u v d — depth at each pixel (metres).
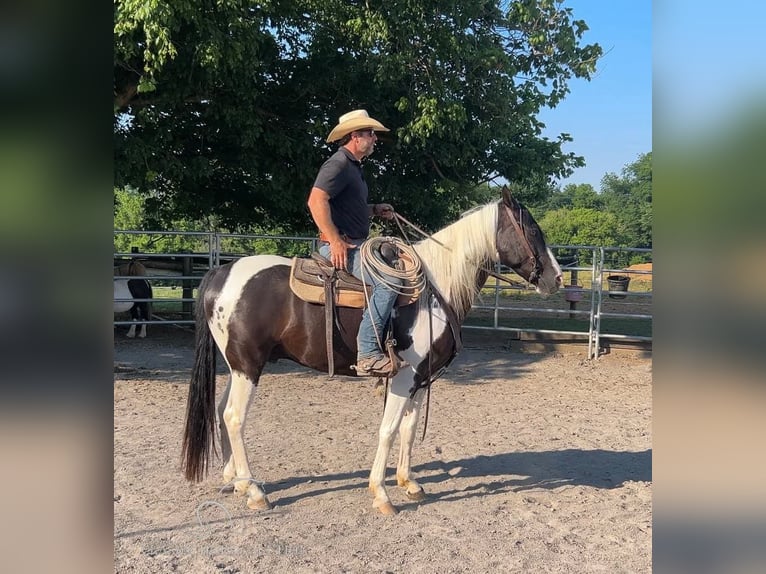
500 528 3.54
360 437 5.22
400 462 4.07
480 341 10.62
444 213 11.06
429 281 3.70
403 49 8.56
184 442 3.71
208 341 3.79
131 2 6.10
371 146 3.68
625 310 15.35
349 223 3.70
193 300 10.09
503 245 3.71
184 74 7.60
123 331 10.81
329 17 8.70
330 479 4.25
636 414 6.25
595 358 9.16
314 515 3.65
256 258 3.93
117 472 4.25
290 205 9.88
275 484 4.13
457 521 3.62
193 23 6.95
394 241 3.72
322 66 9.37
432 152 9.81
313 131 9.16
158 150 8.41
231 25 7.09
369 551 3.21
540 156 10.91
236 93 8.31
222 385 6.96
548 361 8.98
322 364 3.72
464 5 8.85
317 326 3.62
